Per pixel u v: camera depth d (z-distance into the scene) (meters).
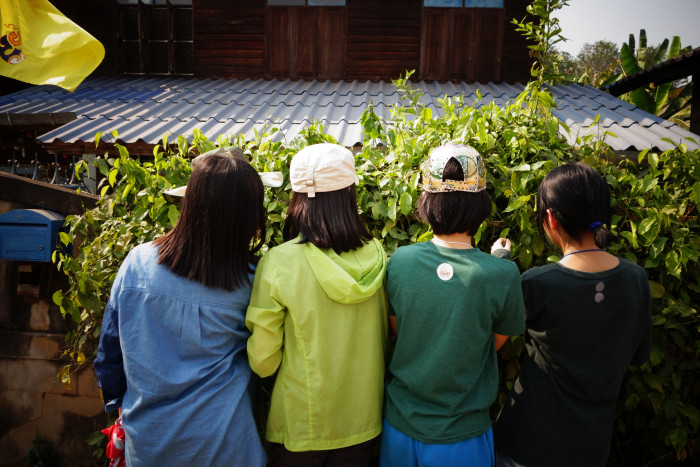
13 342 2.89
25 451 2.94
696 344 2.04
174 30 8.10
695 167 2.03
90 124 5.29
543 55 2.64
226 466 1.41
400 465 1.48
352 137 4.80
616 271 1.46
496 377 1.56
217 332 1.45
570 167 1.56
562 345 1.48
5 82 8.25
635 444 2.31
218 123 5.53
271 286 1.45
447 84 7.62
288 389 1.47
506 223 2.04
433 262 1.46
